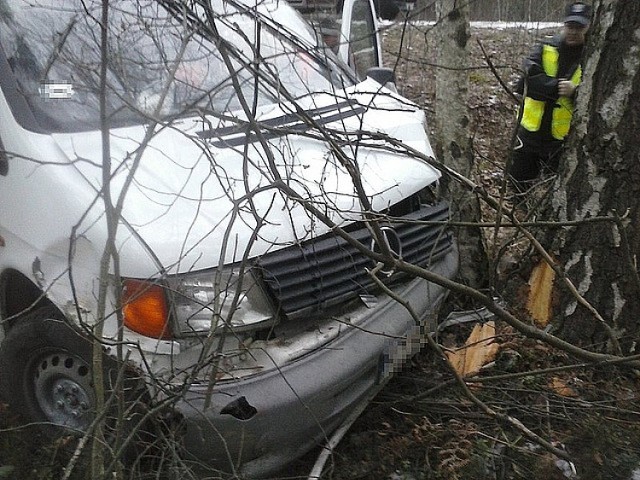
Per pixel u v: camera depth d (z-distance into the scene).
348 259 2.62
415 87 7.86
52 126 2.59
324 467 2.71
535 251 3.62
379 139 2.68
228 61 2.07
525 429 2.65
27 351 2.68
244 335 2.37
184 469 2.12
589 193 3.36
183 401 2.20
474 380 2.85
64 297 2.40
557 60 4.89
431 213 3.15
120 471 2.13
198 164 2.57
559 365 3.36
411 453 2.82
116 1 2.77
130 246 2.22
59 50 2.29
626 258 2.92
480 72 9.12
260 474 2.38
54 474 2.60
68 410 2.70
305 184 2.60
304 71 3.53
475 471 2.71
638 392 3.18
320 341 2.48
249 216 2.43
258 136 2.12
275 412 2.27
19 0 2.87
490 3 10.88
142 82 2.69
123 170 2.34
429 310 2.97
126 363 2.07
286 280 2.41
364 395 2.67
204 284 2.28
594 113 3.30
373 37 5.05
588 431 2.85
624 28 3.15
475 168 5.68
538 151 5.13
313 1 3.68
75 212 2.33
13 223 2.55
